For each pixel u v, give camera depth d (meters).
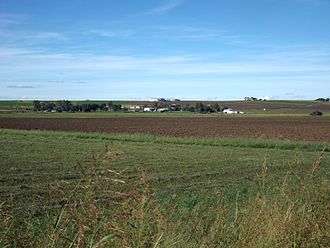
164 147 37.59
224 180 19.78
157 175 21.00
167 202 10.22
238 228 6.22
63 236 4.32
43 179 18.69
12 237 4.88
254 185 15.27
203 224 7.03
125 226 4.46
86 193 4.48
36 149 32.97
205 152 33.47
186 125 84.31
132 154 31.08
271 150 36.34
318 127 78.00
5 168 22.06
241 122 99.38
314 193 7.34
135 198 4.73
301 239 5.89
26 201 13.44
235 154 32.22
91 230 4.25
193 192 15.62
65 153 30.25
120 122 96.81
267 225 5.93
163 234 4.98
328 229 6.20
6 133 52.34
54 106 194.00
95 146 36.38
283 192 7.12
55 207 11.32
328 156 31.61
